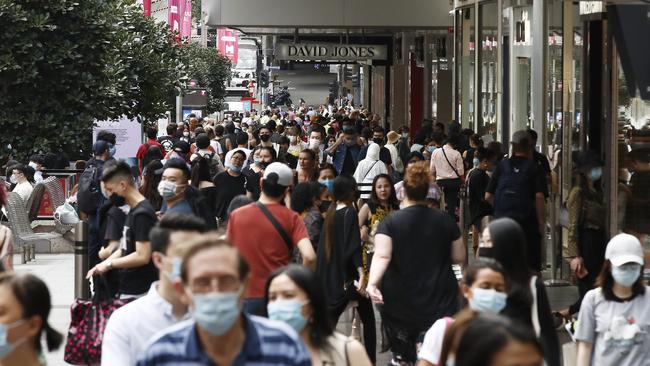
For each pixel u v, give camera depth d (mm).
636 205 29922
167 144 57875
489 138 49281
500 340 8797
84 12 58500
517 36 42062
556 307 31078
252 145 56750
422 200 20188
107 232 22078
